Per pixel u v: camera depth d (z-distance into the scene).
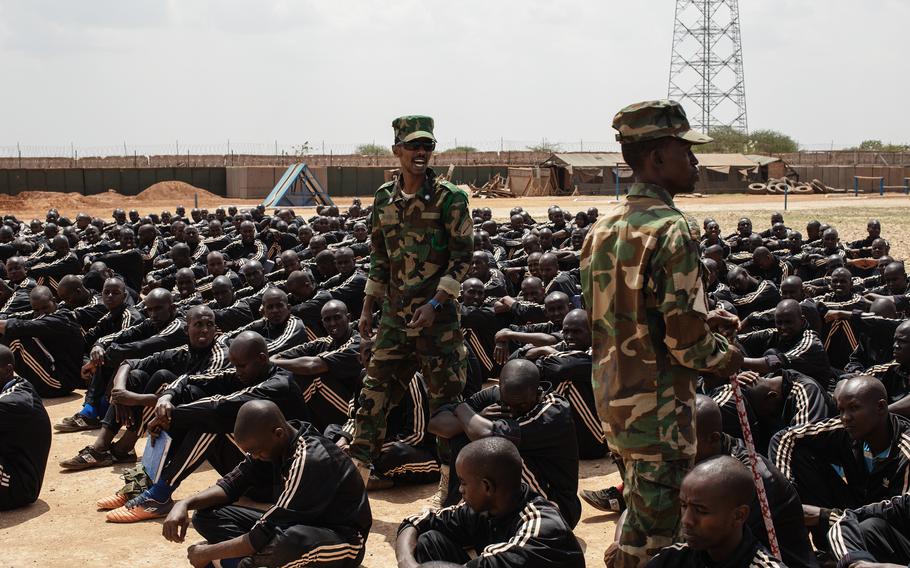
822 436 6.30
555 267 12.34
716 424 5.32
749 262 14.77
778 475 5.23
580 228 17.42
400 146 6.25
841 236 27.64
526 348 8.80
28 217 45.78
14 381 7.50
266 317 9.73
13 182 56.06
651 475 4.38
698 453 5.34
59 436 9.47
